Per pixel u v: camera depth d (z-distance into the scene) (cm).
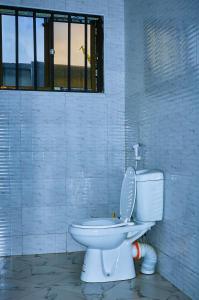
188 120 205
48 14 311
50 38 312
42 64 315
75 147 309
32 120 300
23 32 309
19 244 297
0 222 294
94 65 324
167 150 233
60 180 306
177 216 219
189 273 204
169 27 228
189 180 204
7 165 295
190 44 202
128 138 310
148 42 263
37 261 278
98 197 315
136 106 289
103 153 316
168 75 230
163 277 239
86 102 312
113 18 319
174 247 223
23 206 298
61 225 306
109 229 221
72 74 321
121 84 321
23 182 298
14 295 209
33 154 300
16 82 301
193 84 199
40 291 215
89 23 324
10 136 295
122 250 238
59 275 245
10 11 303
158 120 246
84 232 220
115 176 319
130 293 211
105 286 223
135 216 248
